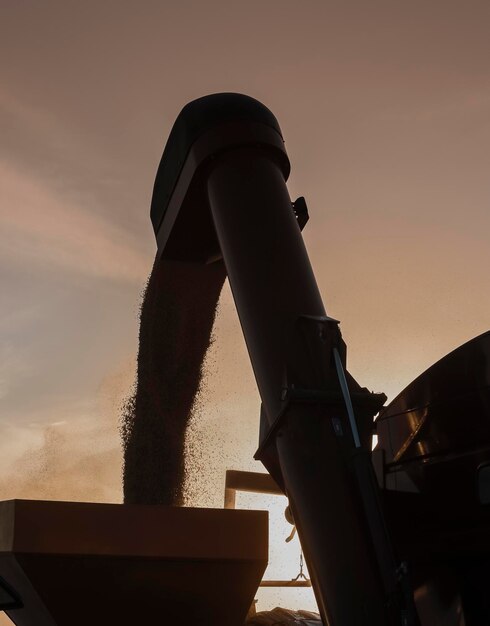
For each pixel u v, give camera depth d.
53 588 3.76
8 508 3.77
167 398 6.23
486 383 4.36
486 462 4.32
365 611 3.32
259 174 4.52
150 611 3.97
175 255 5.73
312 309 4.00
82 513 3.80
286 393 3.61
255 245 4.22
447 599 4.64
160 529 3.90
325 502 3.50
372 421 3.62
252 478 6.19
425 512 4.70
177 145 5.00
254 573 4.05
